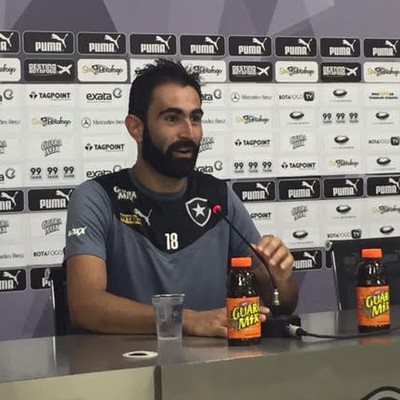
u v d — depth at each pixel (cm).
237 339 143
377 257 158
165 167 196
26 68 307
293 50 341
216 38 331
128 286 196
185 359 127
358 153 350
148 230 199
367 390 135
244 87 335
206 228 204
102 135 317
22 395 115
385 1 355
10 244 305
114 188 201
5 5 304
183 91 196
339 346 135
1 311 305
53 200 311
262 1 337
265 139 337
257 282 184
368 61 352
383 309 155
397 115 356
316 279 344
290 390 129
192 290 199
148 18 322
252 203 336
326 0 346
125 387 121
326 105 346
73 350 149
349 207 349
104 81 316
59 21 311
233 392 125
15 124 306
